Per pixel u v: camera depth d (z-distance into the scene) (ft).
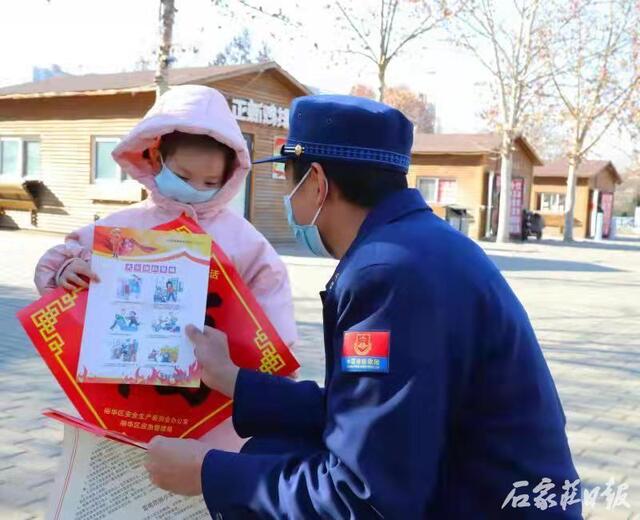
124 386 6.43
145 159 7.60
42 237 52.34
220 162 7.22
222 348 6.23
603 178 123.44
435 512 4.68
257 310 6.56
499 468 4.67
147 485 6.17
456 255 4.78
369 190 5.23
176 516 6.15
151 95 49.85
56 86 56.54
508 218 83.15
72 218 54.65
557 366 21.89
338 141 5.21
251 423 5.90
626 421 16.56
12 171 57.82
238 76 52.01
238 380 5.96
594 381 20.20
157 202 7.40
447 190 86.12
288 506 4.63
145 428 6.51
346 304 4.79
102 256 6.26
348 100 5.31
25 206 56.49
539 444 4.68
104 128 52.54
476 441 4.71
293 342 7.45
